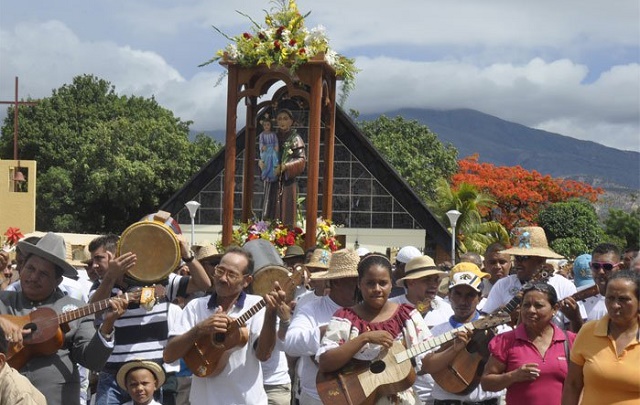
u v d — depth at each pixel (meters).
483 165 56.22
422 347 7.30
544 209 53.56
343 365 7.20
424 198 58.69
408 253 11.33
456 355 7.76
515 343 7.82
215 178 30.58
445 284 12.40
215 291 8.09
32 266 7.86
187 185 30.62
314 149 16.17
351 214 30.89
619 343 7.04
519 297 7.88
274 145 17.55
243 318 7.71
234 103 16.61
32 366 7.66
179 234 8.94
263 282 9.99
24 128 54.66
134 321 8.70
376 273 7.29
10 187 40.72
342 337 7.28
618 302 6.98
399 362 7.20
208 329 7.56
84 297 9.95
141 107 58.72
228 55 16.31
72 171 51.44
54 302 7.98
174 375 9.52
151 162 50.91
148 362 8.52
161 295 8.30
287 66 16.16
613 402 6.98
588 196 55.84
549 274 8.65
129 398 8.76
